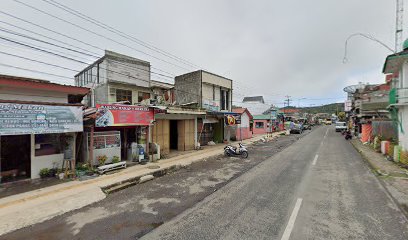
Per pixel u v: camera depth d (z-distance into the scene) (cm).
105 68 1781
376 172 999
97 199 714
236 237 467
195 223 536
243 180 914
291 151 1738
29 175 914
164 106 1412
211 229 504
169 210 620
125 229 516
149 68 2069
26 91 912
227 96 2431
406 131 1193
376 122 1948
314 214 571
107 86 1736
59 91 995
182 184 877
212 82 2167
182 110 1546
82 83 2198
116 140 1173
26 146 920
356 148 1816
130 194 766
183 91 2188
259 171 1071
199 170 1123
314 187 798
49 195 732
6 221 561
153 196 741
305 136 3209
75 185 825
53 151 962
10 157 888
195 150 1755
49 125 848
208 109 2003
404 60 1207
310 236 465
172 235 482
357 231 484
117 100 1794
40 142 927
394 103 1234
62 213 612
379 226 505
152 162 1266
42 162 920
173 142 1823
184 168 1176
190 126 1772
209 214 586
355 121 3139
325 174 987
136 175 970
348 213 575
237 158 1455
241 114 2566
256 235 473
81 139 1111
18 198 701
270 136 3022
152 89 2109
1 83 814
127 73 1897
